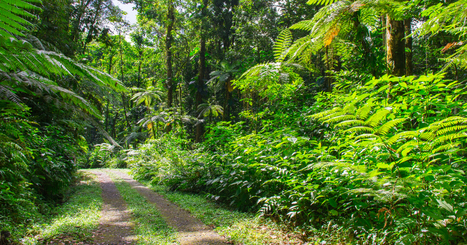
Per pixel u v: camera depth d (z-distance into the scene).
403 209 2.86
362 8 4.39
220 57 23.25
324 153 3.71
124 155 21.88
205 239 3.83
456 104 2.77
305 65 6.17
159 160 11.39
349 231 3.24
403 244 2.33
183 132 14.34
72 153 7.73
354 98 3.05
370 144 2.70
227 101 21.34
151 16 21.89
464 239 2.21
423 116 3.08
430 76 2.72
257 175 5.06
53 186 6.02
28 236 3.66
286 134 5.03
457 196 2.39
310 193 3.88
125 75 33.12
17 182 4.40
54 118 6.85
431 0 4.08
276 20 18.36
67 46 8.55
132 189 8.65
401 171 2.54
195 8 21.42
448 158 2.46
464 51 2.85
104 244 3.63
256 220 4.36
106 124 31.16
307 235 3.66
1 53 1.91
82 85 6.41
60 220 4.57
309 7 16.55
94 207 5.80
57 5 7.94
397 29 4.38
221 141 6.98
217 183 6.52
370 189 2.48
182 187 7.74
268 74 5.81
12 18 1.78
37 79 3.03
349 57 6.34
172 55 23.83
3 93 2.39
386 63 4.90
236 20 19.34
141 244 3.61
